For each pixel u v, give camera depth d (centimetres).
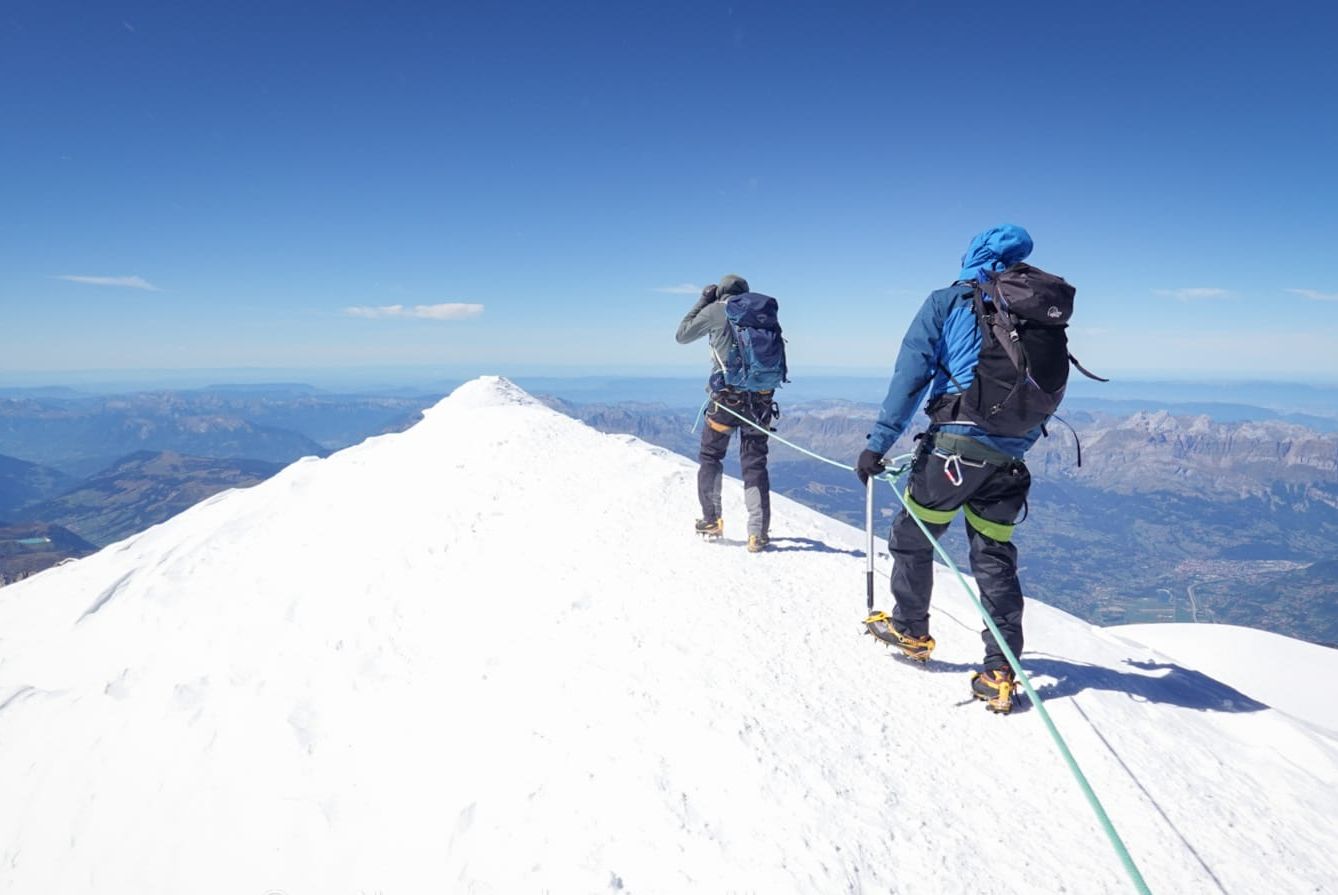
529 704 445
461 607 620
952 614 601
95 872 447
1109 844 337
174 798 476
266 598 705
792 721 417
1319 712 771
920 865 315
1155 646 1016
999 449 424
